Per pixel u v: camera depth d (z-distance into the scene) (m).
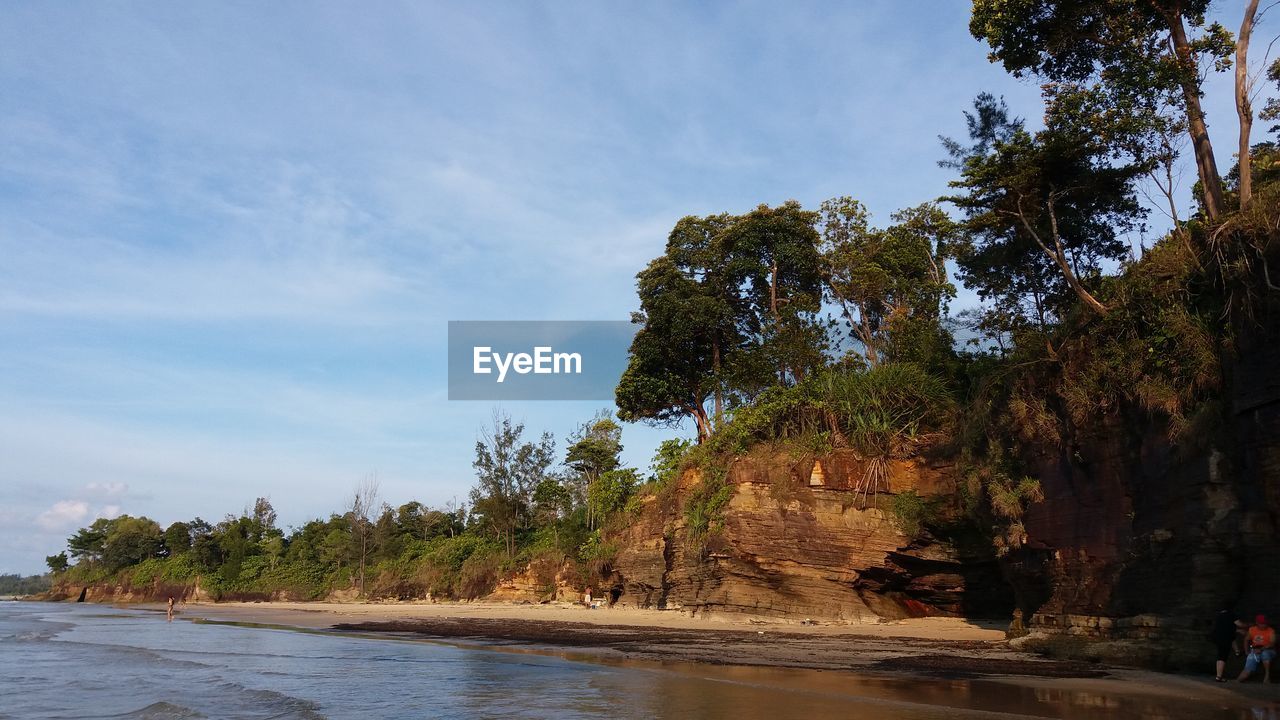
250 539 105.62
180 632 45.34
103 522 132.75
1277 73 20.83
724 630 31.08
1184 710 13.02
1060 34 23.45
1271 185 17.89
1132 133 23.39
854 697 15.17
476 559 66.06
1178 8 22.09
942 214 42.66
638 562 44.53
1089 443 21.50
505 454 66.44
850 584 31.59
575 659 23.58
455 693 17.58
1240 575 16.48
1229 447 16.92
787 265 46.47
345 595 81.94
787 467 33.19
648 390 48.09
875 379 33.69
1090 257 29.91
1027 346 25.12
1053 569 22.62
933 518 30.50
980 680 17.23
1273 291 15.86
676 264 48.97
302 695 18.20
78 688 21.52
